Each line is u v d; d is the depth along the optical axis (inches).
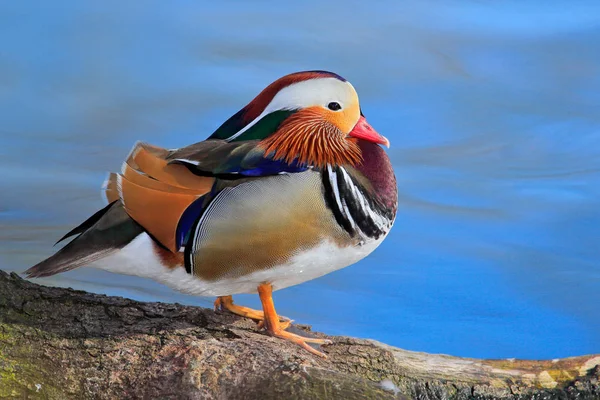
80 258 353.7
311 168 371.9
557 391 374.9
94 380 336.2
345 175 374.0
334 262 378.3
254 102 392.5
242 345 346.3
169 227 358.6
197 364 336.5
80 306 357.7
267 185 362.3
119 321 354.9
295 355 343.9
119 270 374.3
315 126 380.5
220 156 367.9
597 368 378.3
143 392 334.0
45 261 353.4
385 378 369.7
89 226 376.2
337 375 331.3
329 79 386.6
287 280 381.4
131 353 342.3
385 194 383.2
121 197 352.5
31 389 331.9
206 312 370.6
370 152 387.2
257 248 363.3
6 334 342.3
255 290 392.5
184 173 362.0
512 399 374.6
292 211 362.0
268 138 379.9
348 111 385.1
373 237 380.5
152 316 360.2
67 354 340.5
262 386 327.9
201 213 360.5
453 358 385.1
